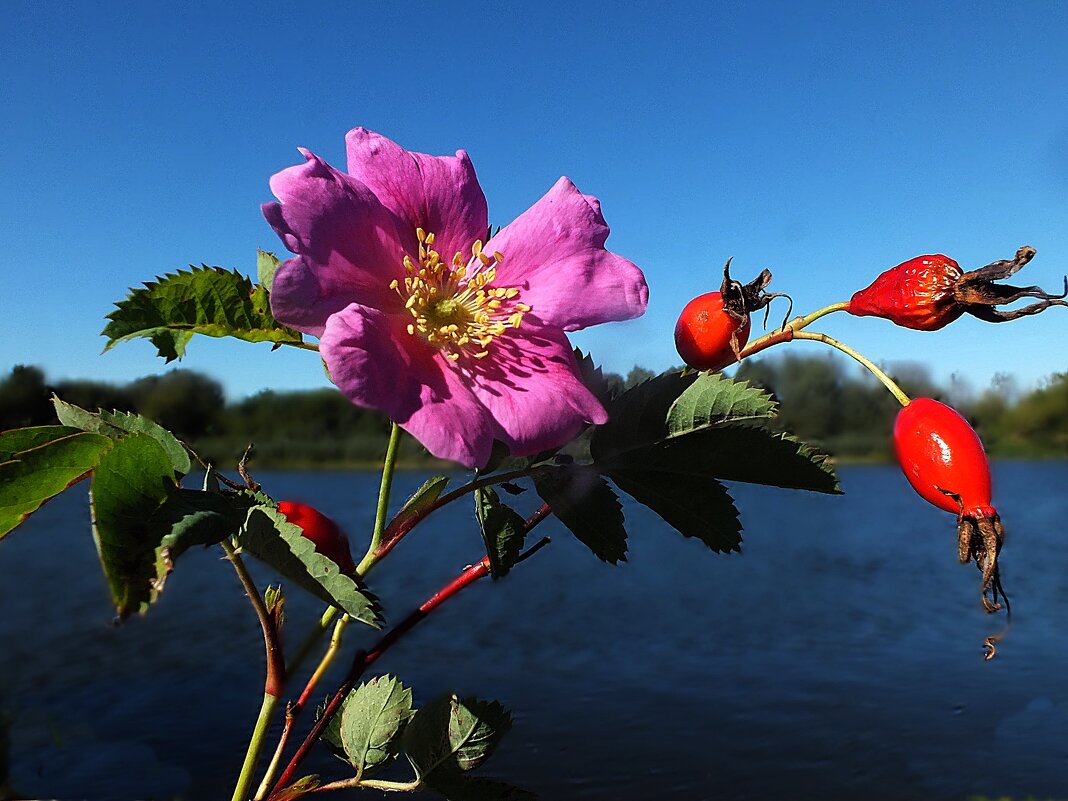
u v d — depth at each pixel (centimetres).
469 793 13
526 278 12
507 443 11
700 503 12
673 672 166
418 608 12
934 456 13
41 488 9
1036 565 308
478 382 11
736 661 176
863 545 381
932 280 13
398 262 11
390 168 12
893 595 258
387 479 11
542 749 117
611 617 228
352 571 11
